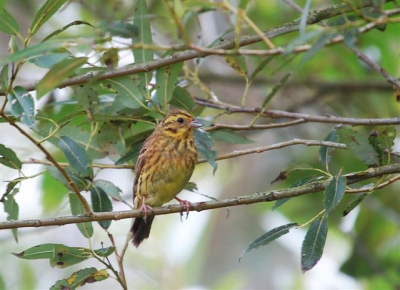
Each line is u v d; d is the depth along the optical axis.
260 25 17.41
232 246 19.58
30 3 17.61
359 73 18.20
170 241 19.03
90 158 10.74
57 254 9.57
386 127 9.35
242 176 19.30
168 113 11.37
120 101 10.80
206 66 17.53
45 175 16.39
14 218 10.43
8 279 17.16
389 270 16.92
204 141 10.95
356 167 16.03
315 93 17.34
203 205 9.78
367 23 8.51
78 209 10.58
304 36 7.98
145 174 11.50
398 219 16.81
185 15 10.63
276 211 17.69
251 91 18.08
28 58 8.85
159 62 10.07
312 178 9.80
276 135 18.48
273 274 19.52
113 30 8.20
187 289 18.69
